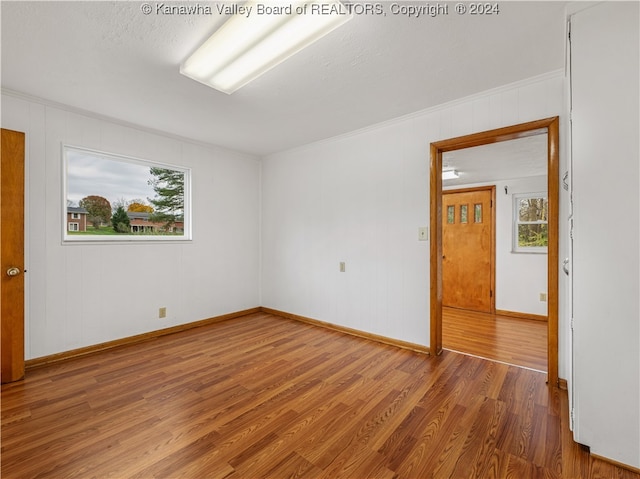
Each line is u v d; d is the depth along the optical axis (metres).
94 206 3.00
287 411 1.91
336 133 3.43
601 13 1.47
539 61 2.04
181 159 3.57
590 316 1.51
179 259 3.54
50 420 1.80
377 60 2.00
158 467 1.44
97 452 1.53
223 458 1.50
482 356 2.83
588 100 1.50
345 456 1.52
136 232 3.29
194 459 1.49
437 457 1.51
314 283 3.83
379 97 2.54
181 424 1.77
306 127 3.23
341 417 1.84
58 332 2.68
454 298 5.10
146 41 1.80
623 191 1.43
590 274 1.51
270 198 4.36
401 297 3.05
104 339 2.96
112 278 3.02
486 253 4.80
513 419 1.82
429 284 2.86
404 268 3.03
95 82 2.27
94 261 2.91
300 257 3.98
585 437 1.53
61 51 1.89
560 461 1.48
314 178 3.81
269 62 1.93
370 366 2.58
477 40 1.81
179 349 2.96
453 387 2.21
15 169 2.33
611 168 1.46
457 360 2.72
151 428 1.73
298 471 1.42
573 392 1.59
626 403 1.44
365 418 1.83
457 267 5.07
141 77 2.20
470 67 2.10
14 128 2.44
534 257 4.41
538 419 1.82
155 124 3.12
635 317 1.42
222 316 3.99
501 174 4.41
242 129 3.28
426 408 1.94
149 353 2.86
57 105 2.63
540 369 2.53
